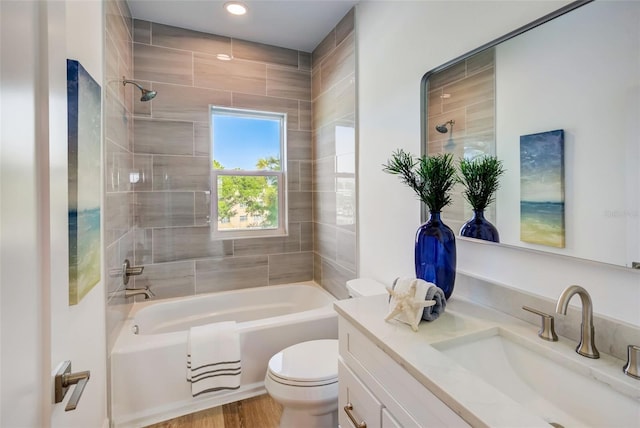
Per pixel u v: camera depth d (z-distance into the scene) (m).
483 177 1.20
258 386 1.94
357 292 1.73
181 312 2.46
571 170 0.92
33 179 0.55
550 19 0.96
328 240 2.63
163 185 2.46
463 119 1.29
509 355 0.99
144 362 1.70
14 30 0.49
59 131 0.65
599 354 0.84
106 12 1.60
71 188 1.07
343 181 2.34
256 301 2.71
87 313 1.27
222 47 2.60
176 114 2.47
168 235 2.49
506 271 1.14
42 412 0.58
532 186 1.03
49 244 0.60
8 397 0.47
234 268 2.71
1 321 0.46
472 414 0.64
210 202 2.62
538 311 0.97
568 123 0.92
